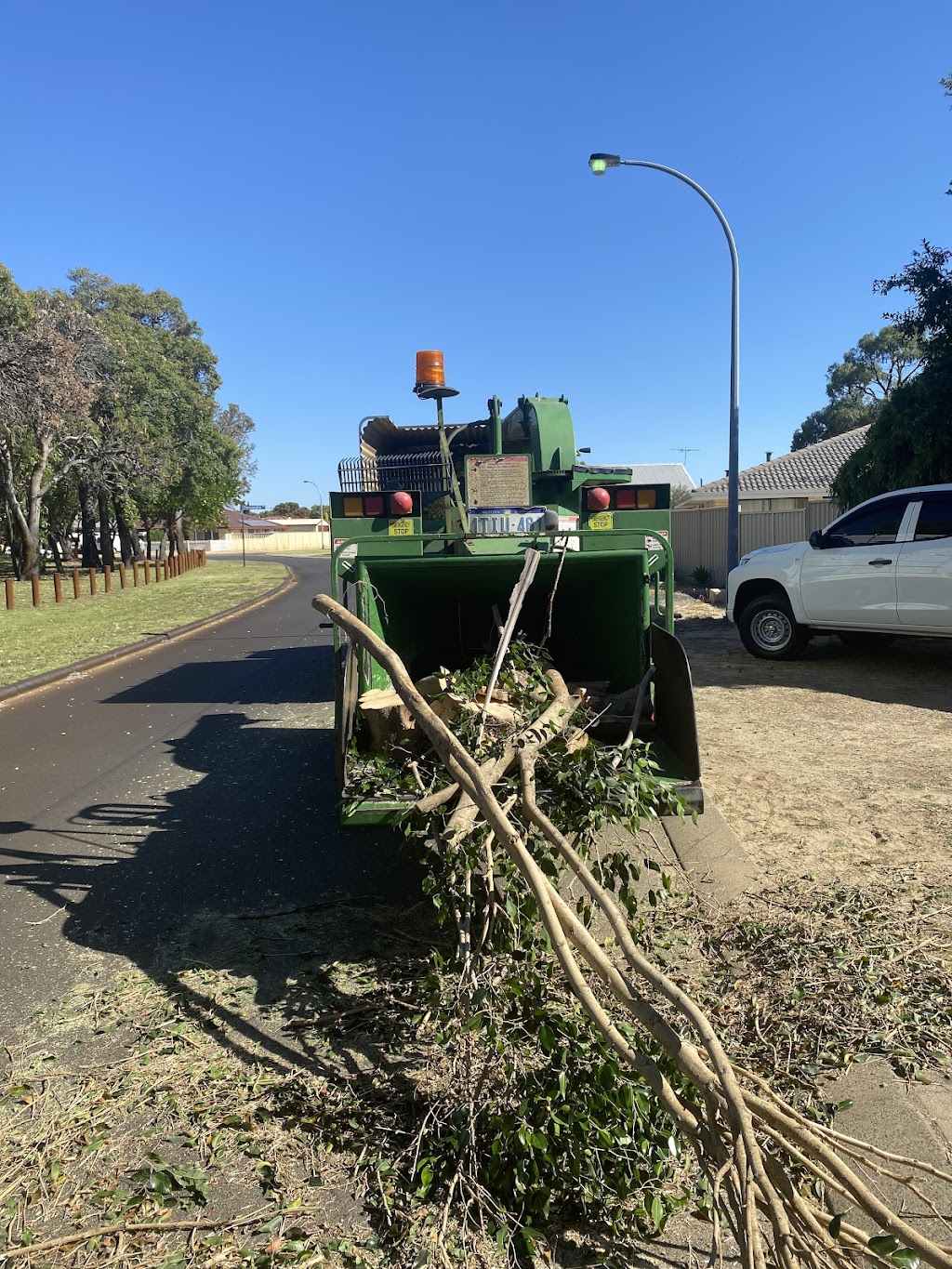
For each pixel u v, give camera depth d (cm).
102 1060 312
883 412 1188
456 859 292
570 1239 232
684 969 350
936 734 674
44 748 775
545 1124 235
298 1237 230
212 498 4788
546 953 302
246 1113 279
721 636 1279
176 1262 223
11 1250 226
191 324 4806
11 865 499
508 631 393
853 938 366
